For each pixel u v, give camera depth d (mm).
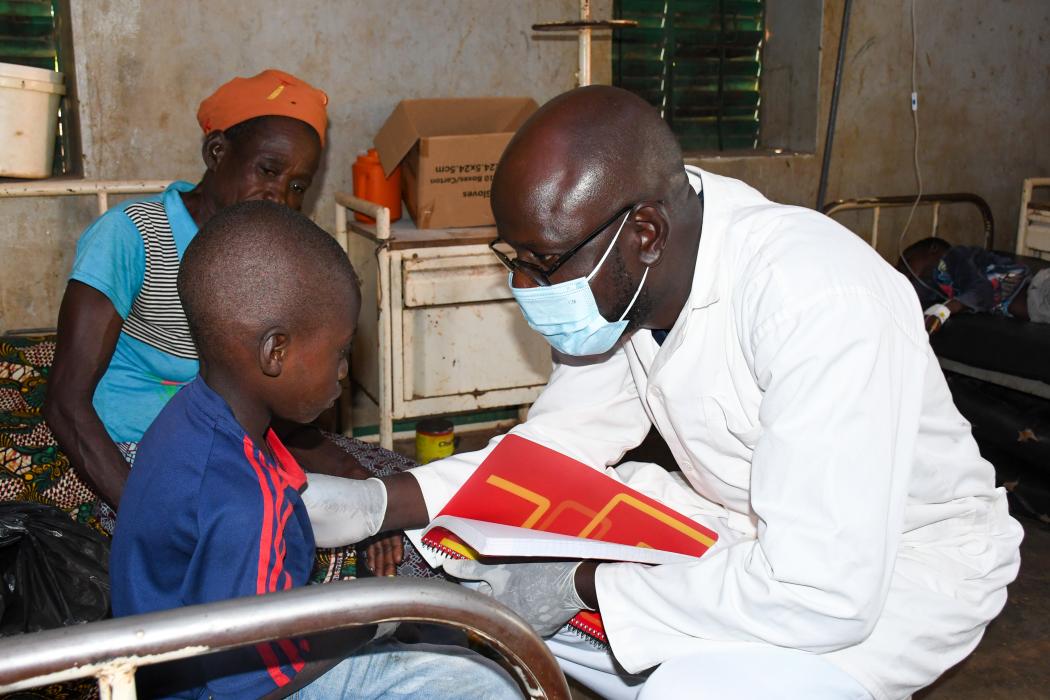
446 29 3346
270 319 1049
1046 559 2705
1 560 1483
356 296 1130
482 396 3072
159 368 1689
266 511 1012
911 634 1235
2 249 2959
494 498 1386
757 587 1146
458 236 2908
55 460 1935
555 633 1487
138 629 729
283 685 1058
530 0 3432
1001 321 3133
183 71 3062
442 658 1182
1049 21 4227
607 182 1160
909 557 1296
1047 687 2133
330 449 1794
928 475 1289
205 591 979
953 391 3168
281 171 1774
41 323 3057
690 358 1315
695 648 1222
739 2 3945
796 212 1279
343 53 3236
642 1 3773
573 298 1218
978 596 1297
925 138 4156
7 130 2809
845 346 1107
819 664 1195
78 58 2939
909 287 1229
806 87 3932
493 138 2996
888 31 3969
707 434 1374
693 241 1271
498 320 3016
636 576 1271
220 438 1040
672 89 3934
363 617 818
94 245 1578
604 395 1604
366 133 3332
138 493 1048
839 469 1099
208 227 1072
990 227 4012
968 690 2119
